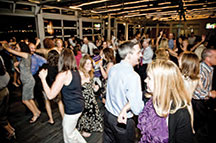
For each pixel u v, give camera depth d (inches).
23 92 101.6
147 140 40.9
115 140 61.4
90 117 88.6
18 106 133.2
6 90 85.1
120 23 381.7
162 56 106.5
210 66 73.8
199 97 74.0
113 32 364.2
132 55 57.8
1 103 82.1
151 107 41.3
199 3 218.2
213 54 69.7
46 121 109.5
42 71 61.3
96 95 145.8
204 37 155.3
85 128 89.7
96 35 317.7
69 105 65.5
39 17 186.9
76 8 218.5
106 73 104.1
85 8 224.5
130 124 57.3
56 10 216.1
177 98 34.9
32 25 185.9
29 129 99.9
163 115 36.1
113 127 59.1
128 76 52.7
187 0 203.8
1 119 85.0
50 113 104.7
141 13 306.7
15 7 161.2
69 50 65.8
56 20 219.1
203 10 296.5
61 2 165.0
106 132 64.2
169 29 633.0
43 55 129.6
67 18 236.8
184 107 34.4
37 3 176.2
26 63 97.7
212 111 90.7
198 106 75.0
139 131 94.7
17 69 174.2
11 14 157.8
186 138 33.2
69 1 160.6
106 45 186.5
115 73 57.4
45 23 200.2
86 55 84.0
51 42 123.4
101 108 126.6
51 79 89.3
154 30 645.3
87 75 84.1
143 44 172.9
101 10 257.0
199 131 92.6
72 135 70.1
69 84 63.7
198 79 61.2
